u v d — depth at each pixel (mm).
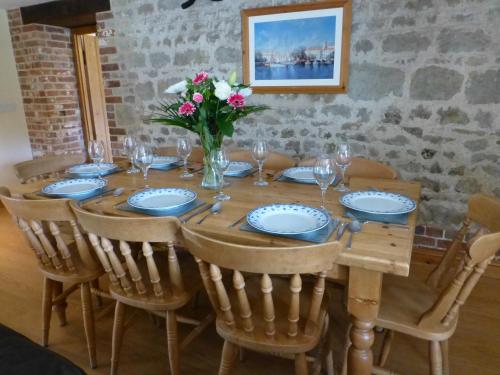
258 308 1403
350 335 1272
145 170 2004
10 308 2170
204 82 1637
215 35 2922
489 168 2303
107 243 1400
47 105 3936
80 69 4113
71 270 1671
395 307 1384
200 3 2904
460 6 2156
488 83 2189
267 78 2807
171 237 1330
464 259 1169
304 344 1207
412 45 2320
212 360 1749
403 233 1246
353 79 2535
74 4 3447
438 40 2250
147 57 3250
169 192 1686
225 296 1222
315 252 1033
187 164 2371
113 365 1622
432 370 1323
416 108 2402
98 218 1312
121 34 3303
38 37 3750
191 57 3066
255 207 1529
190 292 1527
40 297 2275
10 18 3842
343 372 1519
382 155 2576
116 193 1734
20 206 1516
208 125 1725
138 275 1453
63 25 3832
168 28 3086
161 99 3297
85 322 1678
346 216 1395
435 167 2439
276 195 1686
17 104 4055
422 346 1806
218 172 1775
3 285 2412
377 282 1154
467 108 2273
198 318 2029
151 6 3102
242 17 2754
